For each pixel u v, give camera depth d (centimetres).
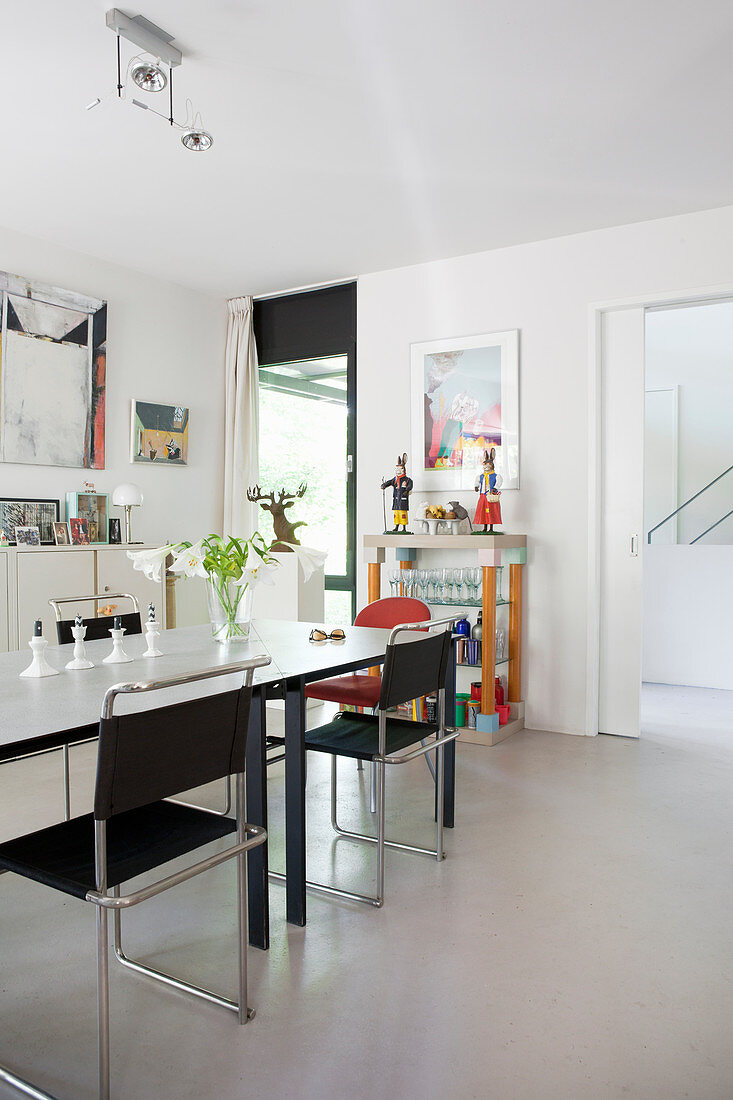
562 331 426
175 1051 167
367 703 299
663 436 799
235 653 256
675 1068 162
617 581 426
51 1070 161
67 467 436
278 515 474
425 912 229
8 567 369
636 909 231
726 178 352
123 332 469
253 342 537
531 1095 154
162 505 497
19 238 413
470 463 453
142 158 332
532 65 263
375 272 482
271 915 228
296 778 220
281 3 233
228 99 285
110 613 418
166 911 231
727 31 245
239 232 416
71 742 162
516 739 419
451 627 265
